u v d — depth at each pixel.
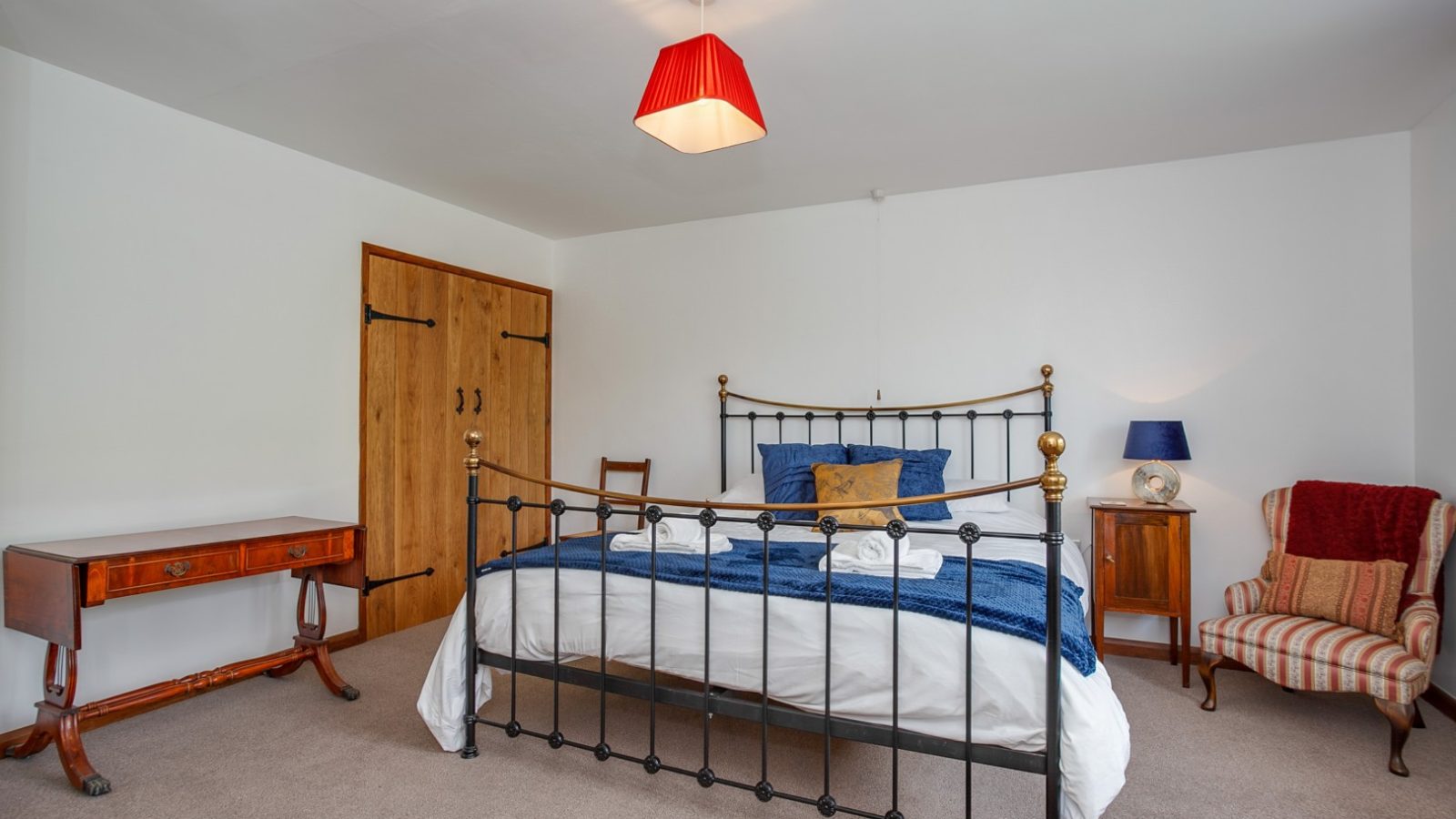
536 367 4.70
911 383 3.84
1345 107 2.79
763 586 1.94
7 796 2.06
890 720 1.79
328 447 3.39
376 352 3.62
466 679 2.33
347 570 2.89
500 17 2.15
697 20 2.16
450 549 4.04
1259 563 3.20
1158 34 2.24
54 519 2.48
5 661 2.36
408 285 3.80
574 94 2.68
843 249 4.00
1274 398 3.20
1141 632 3.38
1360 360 3.07
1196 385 3.32
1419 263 2.93
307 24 2.20
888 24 2.18
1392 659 2.24
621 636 2.12
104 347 2.62
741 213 4.24
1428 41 2.29
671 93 1.79
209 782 2.14
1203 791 2.09
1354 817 1.95
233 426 3.01
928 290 3.81
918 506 3.26
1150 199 3.39
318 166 3.35
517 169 3.50
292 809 1.99
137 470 2.71
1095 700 1.64
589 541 2.64
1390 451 3.02
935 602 1.79
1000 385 3.66
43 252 2.46
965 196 3.74
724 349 4.30
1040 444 1.62
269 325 3.15
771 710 1.89
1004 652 1.69
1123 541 3.08
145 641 2.72
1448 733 2.48
